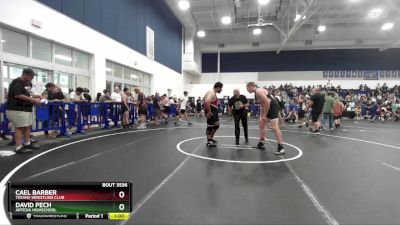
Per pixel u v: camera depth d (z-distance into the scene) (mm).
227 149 5707
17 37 7113
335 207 2613
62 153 5105
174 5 18500
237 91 6426
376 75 25641
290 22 22297
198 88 24078
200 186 3217
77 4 9211
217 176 3637
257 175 3699
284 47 25703
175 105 17562
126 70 13508
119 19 12227
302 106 11680
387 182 3420
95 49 10320
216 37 26469
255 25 17516
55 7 8133
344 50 26062
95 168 3986
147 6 15430
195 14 20500
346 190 3107
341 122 15695
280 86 24828
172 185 3248
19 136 5082
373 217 2395
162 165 4223
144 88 15727
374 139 7566
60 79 8797
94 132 8500
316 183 3361
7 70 6828
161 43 17828
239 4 15320
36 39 7730
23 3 6918
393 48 25422
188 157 4855
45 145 6012
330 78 26125
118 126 10336
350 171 3953
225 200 2781
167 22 19031
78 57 9742
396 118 17359
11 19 6574
